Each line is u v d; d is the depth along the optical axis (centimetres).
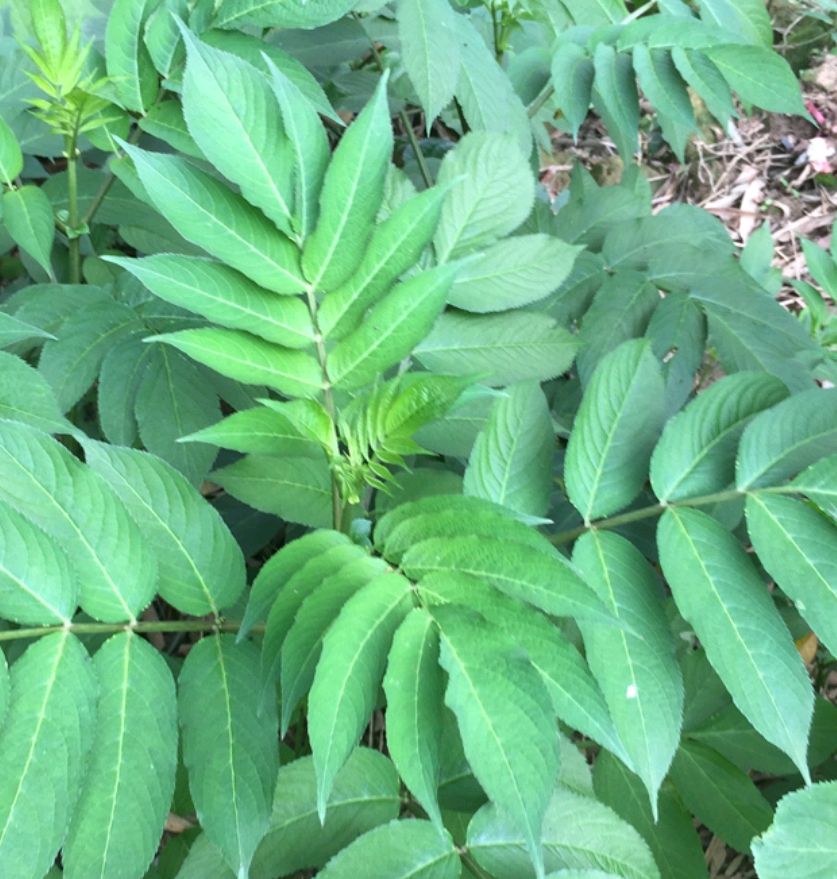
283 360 59
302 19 75
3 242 91
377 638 53
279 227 57
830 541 61
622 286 87
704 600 60
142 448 83
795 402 64
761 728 58
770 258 112
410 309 57
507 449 67
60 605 58
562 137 183
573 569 53
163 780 58
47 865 54
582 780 68
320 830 64
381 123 56
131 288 86
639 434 66
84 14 99
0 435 58
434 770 51
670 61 85
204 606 63
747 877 90
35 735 55
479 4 105
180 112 76
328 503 74
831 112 186
